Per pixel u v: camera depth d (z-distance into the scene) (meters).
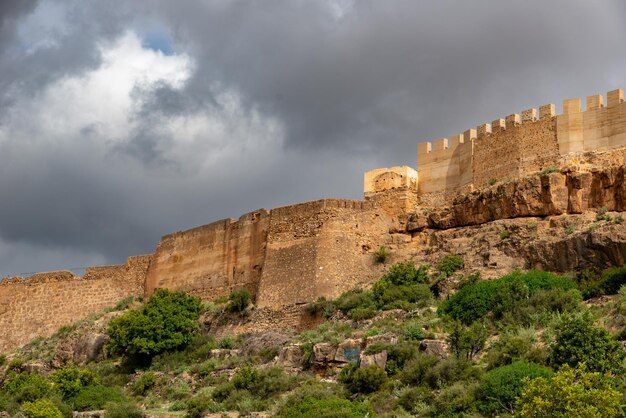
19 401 61.97
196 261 80.56
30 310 87.25
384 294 62.25
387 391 48.66
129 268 86.31
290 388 53.91
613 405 37.88
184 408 56.00
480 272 61.03
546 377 43.19
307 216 70.62
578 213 61.34
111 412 55.19
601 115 63.66
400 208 71.62
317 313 65.25
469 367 47.97
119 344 69.88
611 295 53.41
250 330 68.12
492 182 67.94
